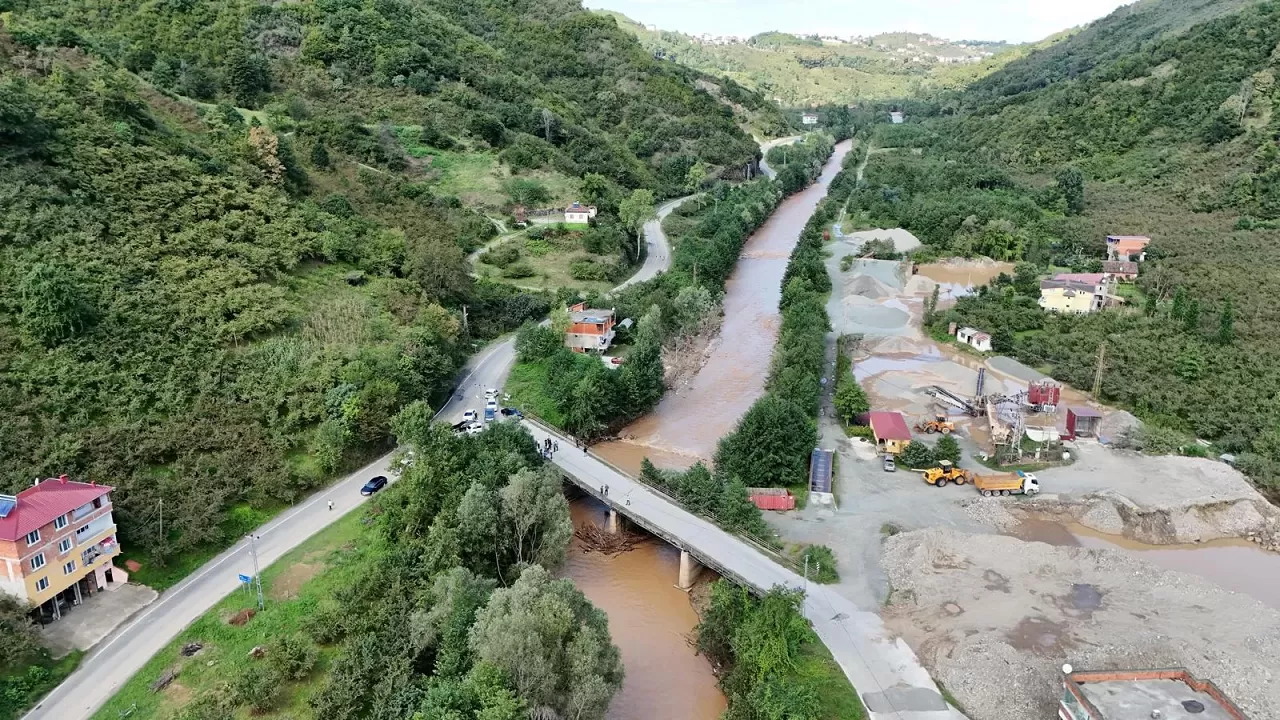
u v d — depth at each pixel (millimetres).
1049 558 71562
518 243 160000
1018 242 168000
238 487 74188
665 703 60344
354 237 118438
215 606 63188
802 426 89062
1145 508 80938
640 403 106250
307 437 83188
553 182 185500
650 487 83688
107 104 106750
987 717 54156
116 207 94750
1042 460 91438
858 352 128375
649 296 139375
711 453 98188
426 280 119938
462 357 115000
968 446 96375
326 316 99188
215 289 92688
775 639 56656
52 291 76250
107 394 75062
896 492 86312
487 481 73062
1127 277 146125
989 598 66250
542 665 48906
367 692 53969
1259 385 100875
